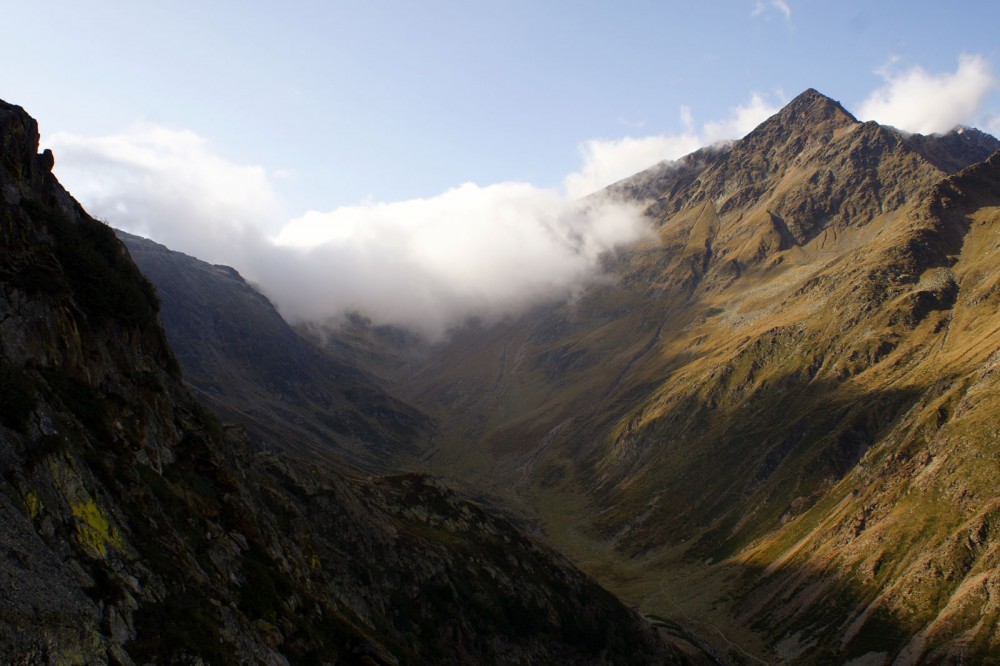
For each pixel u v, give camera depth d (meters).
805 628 174.88
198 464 59.66
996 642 137.00
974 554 162.00
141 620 35.47
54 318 48.72
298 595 56.97
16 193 53.91
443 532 130.50
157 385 61.38
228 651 40.03
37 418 37.62
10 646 26.52
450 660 95.56
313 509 101.69
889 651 152.00
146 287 71.00
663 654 144.12
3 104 58.50
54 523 33.97
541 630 118.12
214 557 48.47
